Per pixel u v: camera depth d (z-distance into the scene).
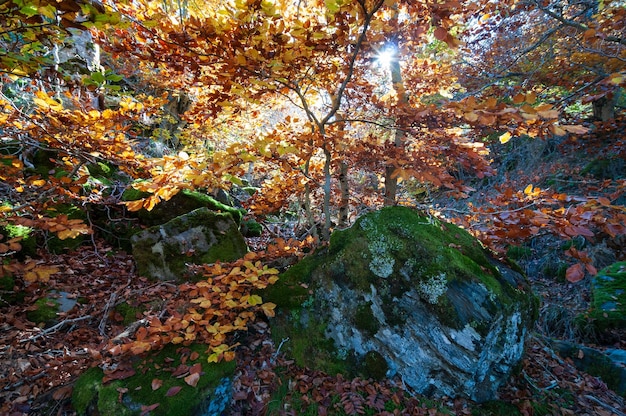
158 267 3.47
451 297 2.37
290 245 3.46
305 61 2.49
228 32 2.18
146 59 2.40
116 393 1.84
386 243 2.68
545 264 6.09
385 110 3.12
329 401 2.29
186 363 2.08
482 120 1.73
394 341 2.49
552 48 5.30
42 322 2.64
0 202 2.98
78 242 3.83
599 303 4.57
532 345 3.43
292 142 3.00
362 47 2.48
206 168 2.50
